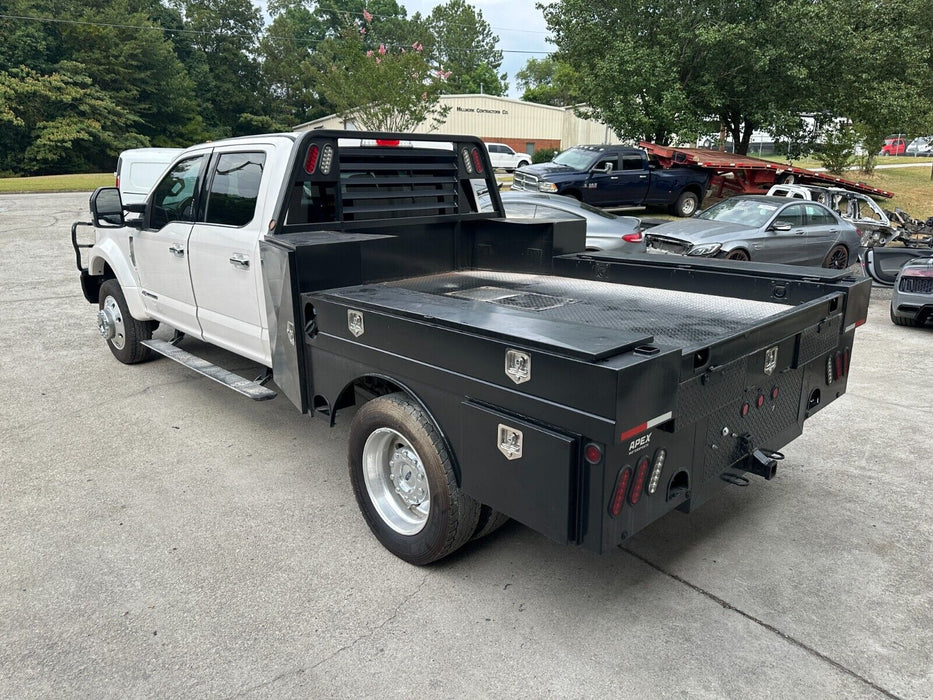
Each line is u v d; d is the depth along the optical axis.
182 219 4.98
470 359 2.63
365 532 3.61
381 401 3.16
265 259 3.77
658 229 10.62
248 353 4.47
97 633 2.81
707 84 21.78
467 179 5.01
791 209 10.97
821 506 3.93
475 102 50.22
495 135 51.72
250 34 75.75
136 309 5.89
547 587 3.15
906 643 2.77
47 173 50.97
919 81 23.30
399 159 4.54
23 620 2.88
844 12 21.23
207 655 2.69
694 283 4.27
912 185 31.08
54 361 6.55
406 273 4.73
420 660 2.67
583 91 22.81
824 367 3.65
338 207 4.23
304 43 90.06
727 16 21.05
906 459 4.55
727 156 20.67
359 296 3.30
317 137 4.00
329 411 3.55
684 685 2.54
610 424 2.17
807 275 3.79
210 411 5.30
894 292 8.41
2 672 2.59
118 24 55.75
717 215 11.50
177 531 3.59
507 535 3.61
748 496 4.05
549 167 18.62
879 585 3.18
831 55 20.91
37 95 49.94
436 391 2.87
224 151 4.49
